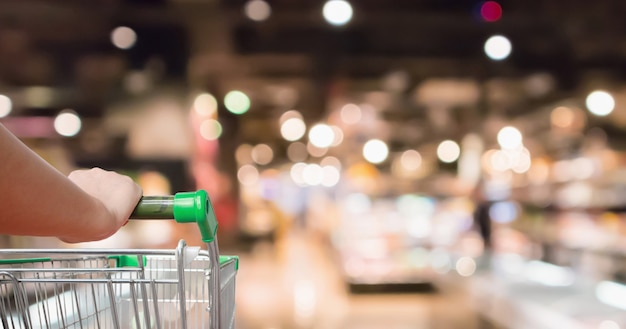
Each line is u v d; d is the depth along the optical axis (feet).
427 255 29.76
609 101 34.45
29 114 41.04
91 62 39.37
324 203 57.06
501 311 21.76
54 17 33.24
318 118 67.87
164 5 35.09
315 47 39.75
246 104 49.32
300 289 29.55
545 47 37.45
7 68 39.06
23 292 2.88
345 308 23.85
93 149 41.14
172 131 41.55
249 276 35.09
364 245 28.48
